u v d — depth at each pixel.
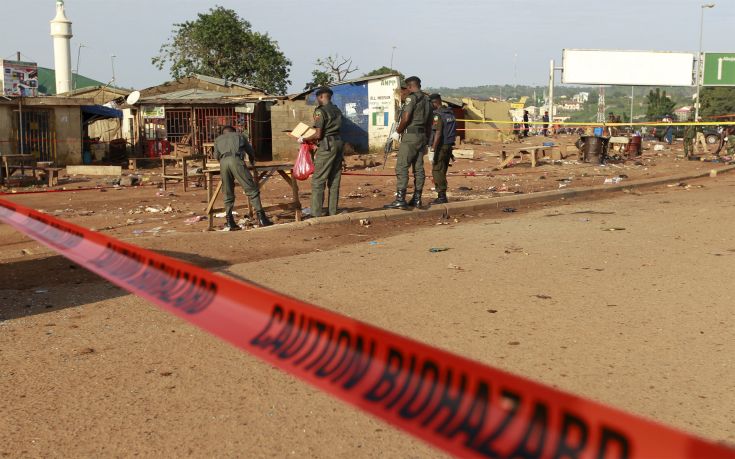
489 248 8.27
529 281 6.59
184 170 16.73
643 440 1.15
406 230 9.89
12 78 52.47
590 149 24.09
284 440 3.40
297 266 7.42
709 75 60.25
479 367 1.45
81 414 3.74
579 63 61.69
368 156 30.27
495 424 1.40
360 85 34.28
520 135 46.69
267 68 62.31
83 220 11.70
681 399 3.82
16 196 16.36
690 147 27.33
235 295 2.41
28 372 4.37
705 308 5.59
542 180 18.23
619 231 9.34
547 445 1.29
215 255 7.97
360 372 1.76
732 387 3.99
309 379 1.73
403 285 6.50
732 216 10.46
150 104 33.72
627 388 3.98
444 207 11.43
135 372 4.34
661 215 10.83
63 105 28.52
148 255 3.14
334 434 3.46
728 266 7.05
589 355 4.54
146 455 3.27
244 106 33.56
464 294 6.14
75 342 4.95
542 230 9.55
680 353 4.57
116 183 20.31
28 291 6.40
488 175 20.02
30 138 28.30
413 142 10.98
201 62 62.47
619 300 5.88
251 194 9.95
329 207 10.65
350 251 8.27
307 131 10.32
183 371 4.35
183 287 2.79
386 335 1.71
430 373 1.57
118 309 5.78
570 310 5.60
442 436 1.41
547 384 4.04
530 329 5.11
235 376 4.25
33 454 3.29
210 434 3.47
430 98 11.77
